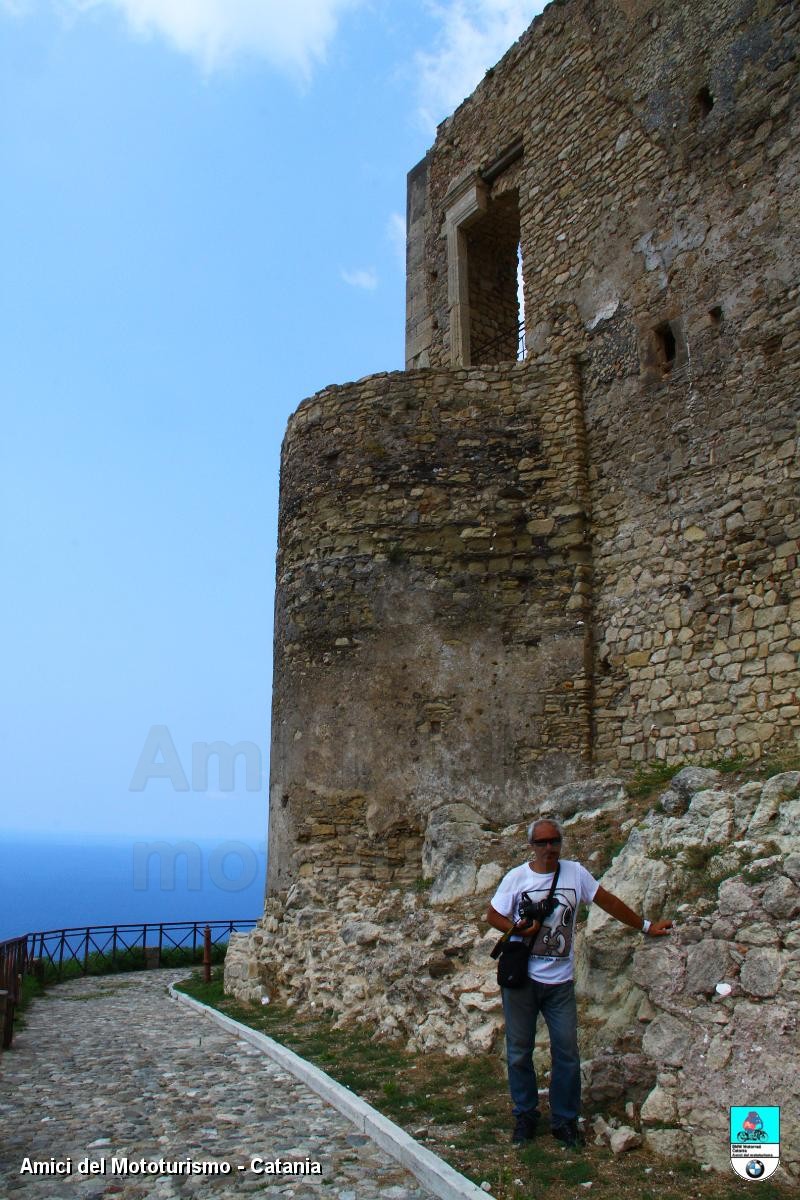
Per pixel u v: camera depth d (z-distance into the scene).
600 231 11.29
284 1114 5.54
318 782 10.74
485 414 11.19
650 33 11.08
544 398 11.07
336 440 11.68
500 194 13.92
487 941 7.11
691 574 9.45
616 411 10.59
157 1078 6.48
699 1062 4.72
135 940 15.86
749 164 9.65
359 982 8.25
